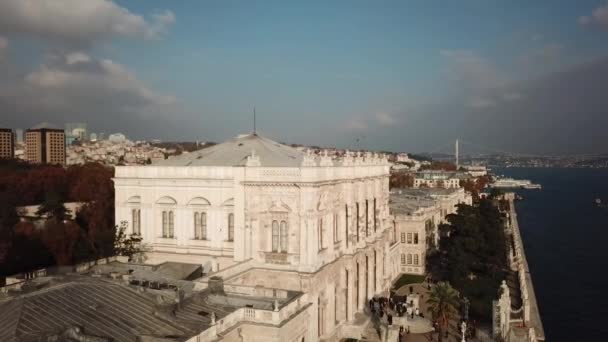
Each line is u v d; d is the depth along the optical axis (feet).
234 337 143.02
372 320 246.88
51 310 123.24
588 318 306.14
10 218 322.96
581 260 488.02
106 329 120.37
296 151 272.10
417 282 338.13
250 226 208.95
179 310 143.64
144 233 238.07
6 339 106.93
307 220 197.67
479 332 234.99
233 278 188.55
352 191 244.83
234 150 254.47
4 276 263.70
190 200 229.25
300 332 165.48
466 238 349.82
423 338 229.86
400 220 368.89
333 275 220.64
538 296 357.61
